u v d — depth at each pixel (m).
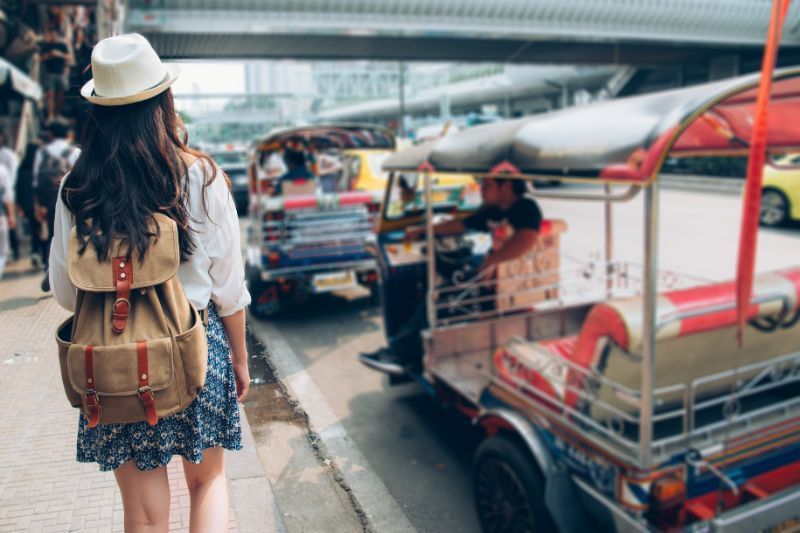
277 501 2.08
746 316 2.53
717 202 12.55
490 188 4.42
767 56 2.12
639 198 12.90
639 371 2.76
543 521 2.56
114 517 2.01
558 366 2.84
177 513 2.05
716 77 22.05
